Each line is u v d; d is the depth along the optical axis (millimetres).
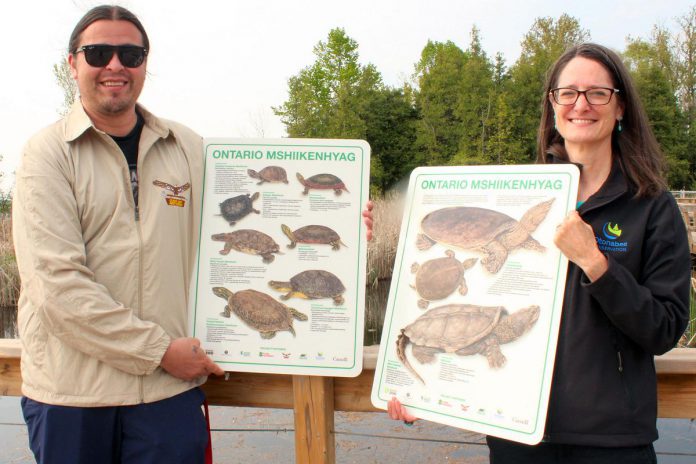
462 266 2098
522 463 1955
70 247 1986
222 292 2307
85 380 2029
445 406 2018
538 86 42750
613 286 1717
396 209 11586
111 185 2105
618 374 1817
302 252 2305
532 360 1896
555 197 1975
